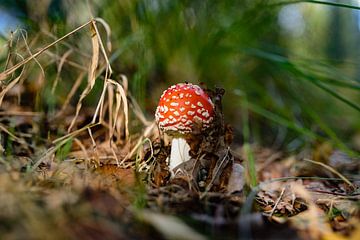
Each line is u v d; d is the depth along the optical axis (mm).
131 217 360
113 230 338
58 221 328
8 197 345
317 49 1347
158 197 407
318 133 834
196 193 420
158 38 730
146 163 499
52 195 365
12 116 595
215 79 812
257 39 837
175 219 363
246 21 726
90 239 326
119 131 575
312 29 1349
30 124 605
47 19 658
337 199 465
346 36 1417
